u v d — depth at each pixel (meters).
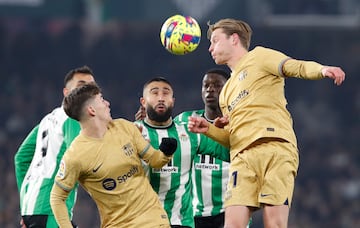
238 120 24.56
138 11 64.69
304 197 79.75
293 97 92.94
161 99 25.95
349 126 91.00
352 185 83.06
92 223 66.31
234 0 65.56
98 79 90.38
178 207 26.17
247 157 24.30
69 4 64.12
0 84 87.44
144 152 23.83
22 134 83.31
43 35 90.31
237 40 25.30
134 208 23.47
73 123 26.39
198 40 26.06
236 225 23.89
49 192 27.08
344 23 69.38
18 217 66.31
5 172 74.75
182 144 26.14
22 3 63.25
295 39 90.88
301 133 90.19
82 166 23.39
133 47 91.38
